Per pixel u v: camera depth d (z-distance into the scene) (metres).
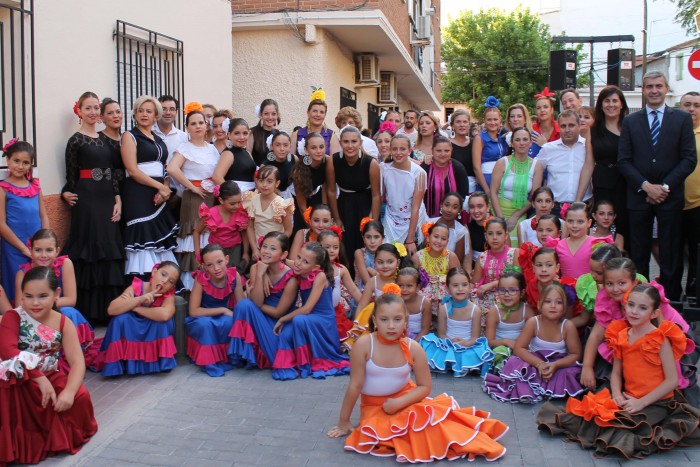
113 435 3.91
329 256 5.38
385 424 3.73
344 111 7.37
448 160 6.39
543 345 4.59
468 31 30.81
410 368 3.88
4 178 5.25
